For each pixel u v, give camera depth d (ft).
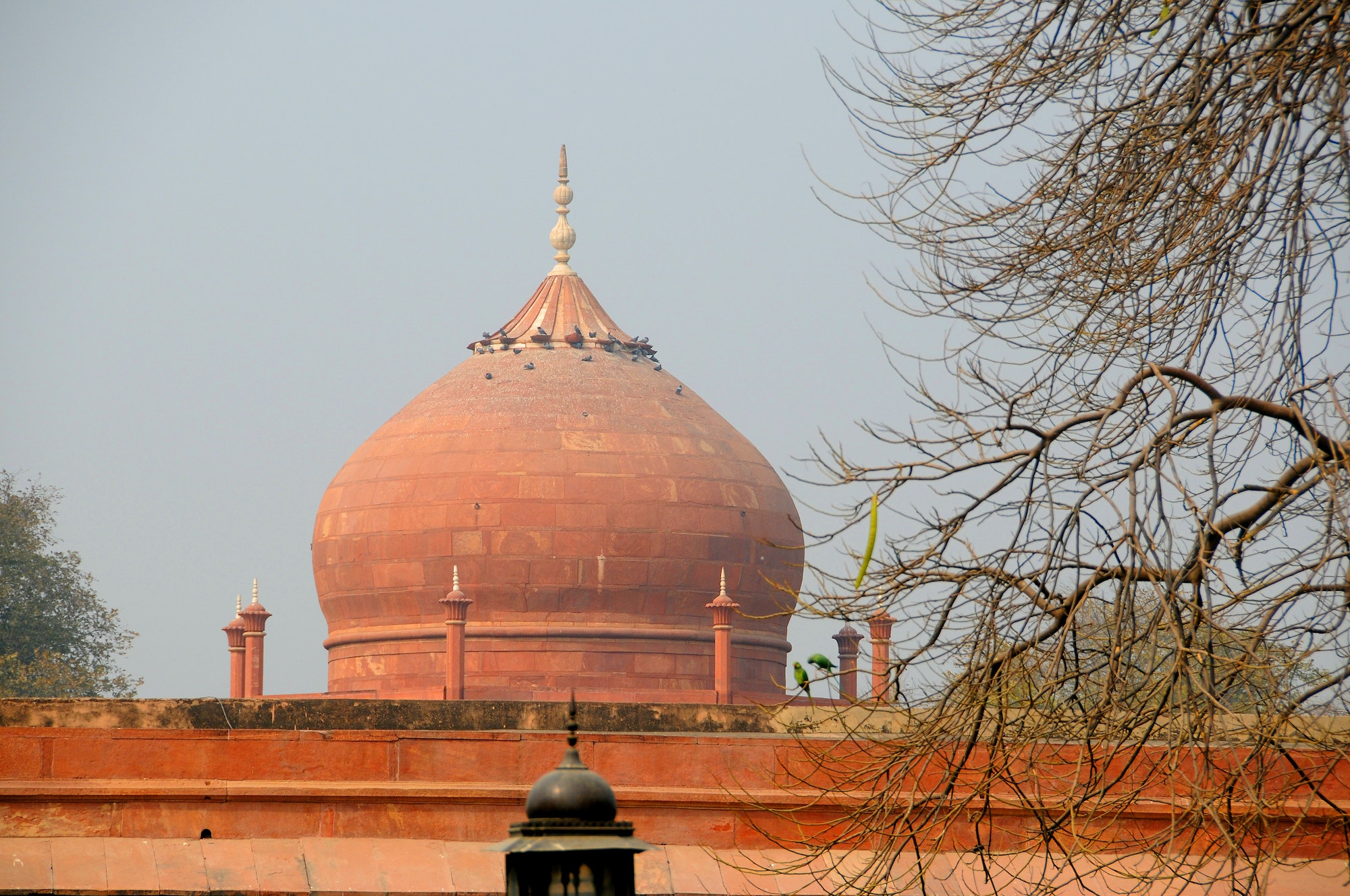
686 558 344.69
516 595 341.62
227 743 147.64
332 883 141.69
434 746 148.77
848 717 155.53
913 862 145.89
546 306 374.43
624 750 149.69
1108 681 108.78
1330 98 106.63
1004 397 119.75
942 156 123.75
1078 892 143.54
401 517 347.36
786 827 147.84
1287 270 109.60
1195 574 111.86
